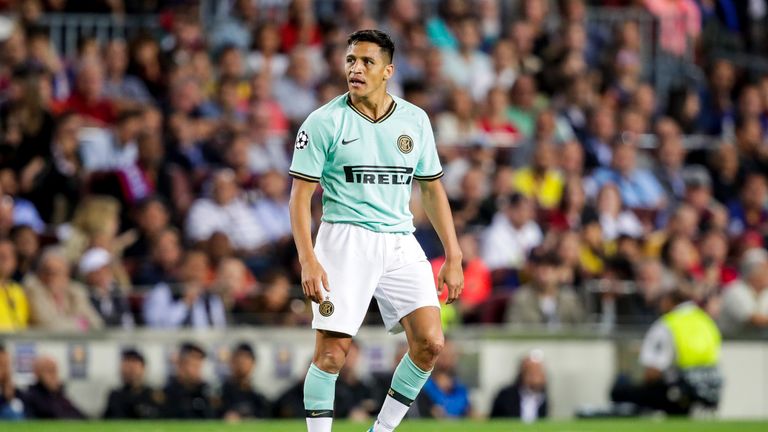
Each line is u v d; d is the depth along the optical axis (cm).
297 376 4631
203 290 4584
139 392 4297
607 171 5922
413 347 2461
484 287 4962
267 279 4684
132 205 5088
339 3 6588
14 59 5634
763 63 7381
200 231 5044
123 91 5734
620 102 6575
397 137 2467
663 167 6084
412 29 6312
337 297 2430
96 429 3484
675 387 4653
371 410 4416
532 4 6756
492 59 6444
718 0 7425
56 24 6119
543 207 5478
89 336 4412
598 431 3622
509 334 4819
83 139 5366
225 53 5788
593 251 5350
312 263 2391
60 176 5128
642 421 4069
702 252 5453
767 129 6825
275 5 6462
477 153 5591
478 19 6706
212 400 4334
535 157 5672
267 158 5528
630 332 4953
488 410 4759
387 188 2470
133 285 4666
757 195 6066
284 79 5866
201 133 5456
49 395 4238
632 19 7000
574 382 4875
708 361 4672
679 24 7081
